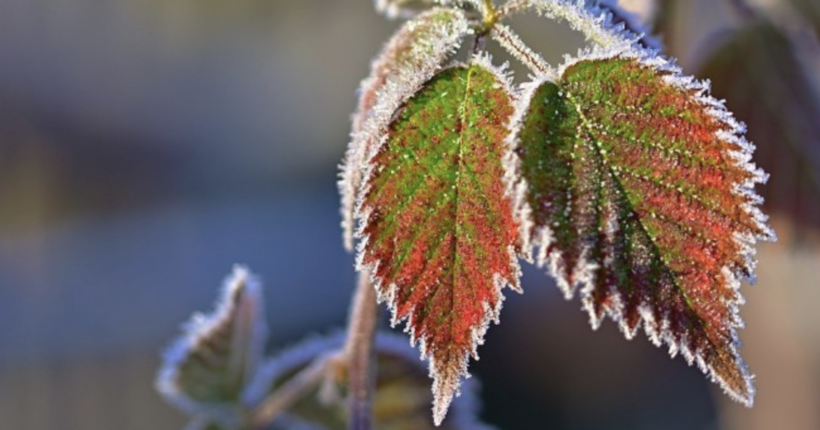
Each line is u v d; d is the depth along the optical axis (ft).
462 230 0.97
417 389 1.32
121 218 5.61
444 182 0.97
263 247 5.13
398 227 0.97
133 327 4.59
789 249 1.38
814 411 2.04
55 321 4.55
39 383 4.34
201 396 1.34
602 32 0.98
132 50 6.32
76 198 5.80
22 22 6.15
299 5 6.31
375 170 0.98
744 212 0.96
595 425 4.40
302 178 5.94
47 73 6.08
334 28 6.27
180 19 6.36
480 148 0.97
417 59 1.01
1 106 5.98
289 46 6.32
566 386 4.45
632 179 0.96
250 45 6.38
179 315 4.69
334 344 1.36
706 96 0.97
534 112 0.96
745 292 2.03
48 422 4.33
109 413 4.39
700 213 0.96
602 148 0.96
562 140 0.96
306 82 6.24
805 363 2.03
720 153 0.96
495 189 0.97
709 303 0.96
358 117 1.03
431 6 1.12
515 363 4.47
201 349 1.34
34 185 5.77
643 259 0.96
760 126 1.37
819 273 1.86
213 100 6.23
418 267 0.97
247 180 5.94
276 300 4.74
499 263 0.97
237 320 1.34
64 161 5.89
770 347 2.03
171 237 5.24
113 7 6.35
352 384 1.16
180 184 5.87
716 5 1.39
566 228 0.95
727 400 2.35
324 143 6.09
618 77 0.97
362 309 1.15
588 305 0.95
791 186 1.37
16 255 4.97
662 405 4.39
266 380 1.35
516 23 2.79
